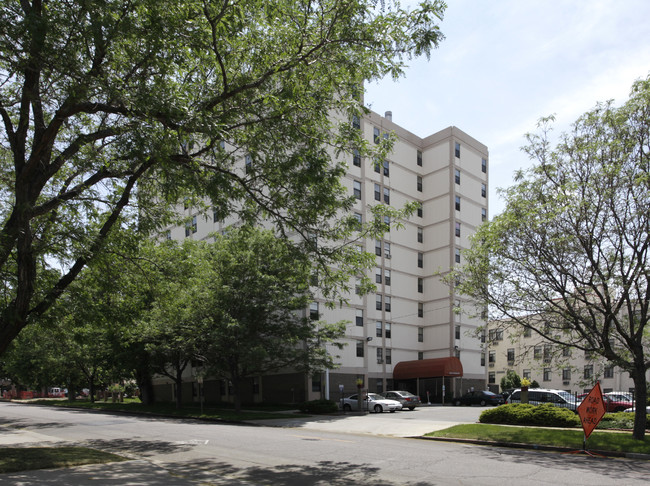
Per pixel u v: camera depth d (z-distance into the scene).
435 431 19.45
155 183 13.37
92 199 11.87
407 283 49.56
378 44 10.91
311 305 38.88
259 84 11.25
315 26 11.24
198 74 12.38
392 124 50.19
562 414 20.00
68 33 9.71
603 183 15.65
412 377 44.34
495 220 17.55
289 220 11.88
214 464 11.52
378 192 47.12
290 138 11.43
